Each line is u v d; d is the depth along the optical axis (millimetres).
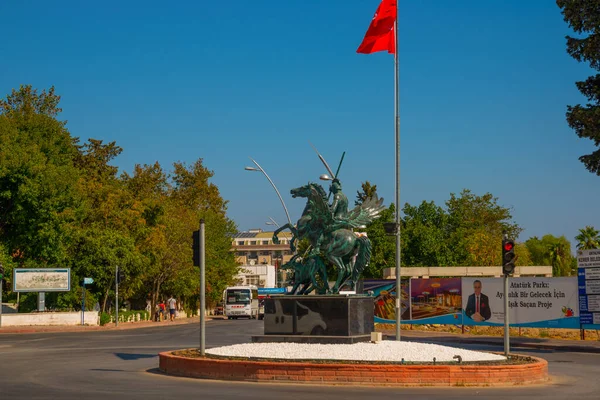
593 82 34625
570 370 21391
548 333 37406
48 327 46656
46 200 51000
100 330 46125
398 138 29797
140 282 60750
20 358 24219
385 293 42188
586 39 33719
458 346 30938
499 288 37062
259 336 21766
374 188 82000
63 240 52875
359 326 21531
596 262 33656
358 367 16734
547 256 94188
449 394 15234
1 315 47219
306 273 22500
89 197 59500
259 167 51625
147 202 64938
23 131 58250
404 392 15477
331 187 22719
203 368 18141
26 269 48938
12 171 50125
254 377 17312
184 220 72938
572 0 33875
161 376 18547
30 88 71438
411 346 20125
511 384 17172
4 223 52062
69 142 62250
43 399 14125
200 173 92375
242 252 170250
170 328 48688
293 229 23031
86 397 14414
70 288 49969
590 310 33844
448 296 39219
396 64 29625
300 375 16984
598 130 33688
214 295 87625
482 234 83312
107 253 54719
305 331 21328
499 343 32562
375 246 71375
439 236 76750
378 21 29359
